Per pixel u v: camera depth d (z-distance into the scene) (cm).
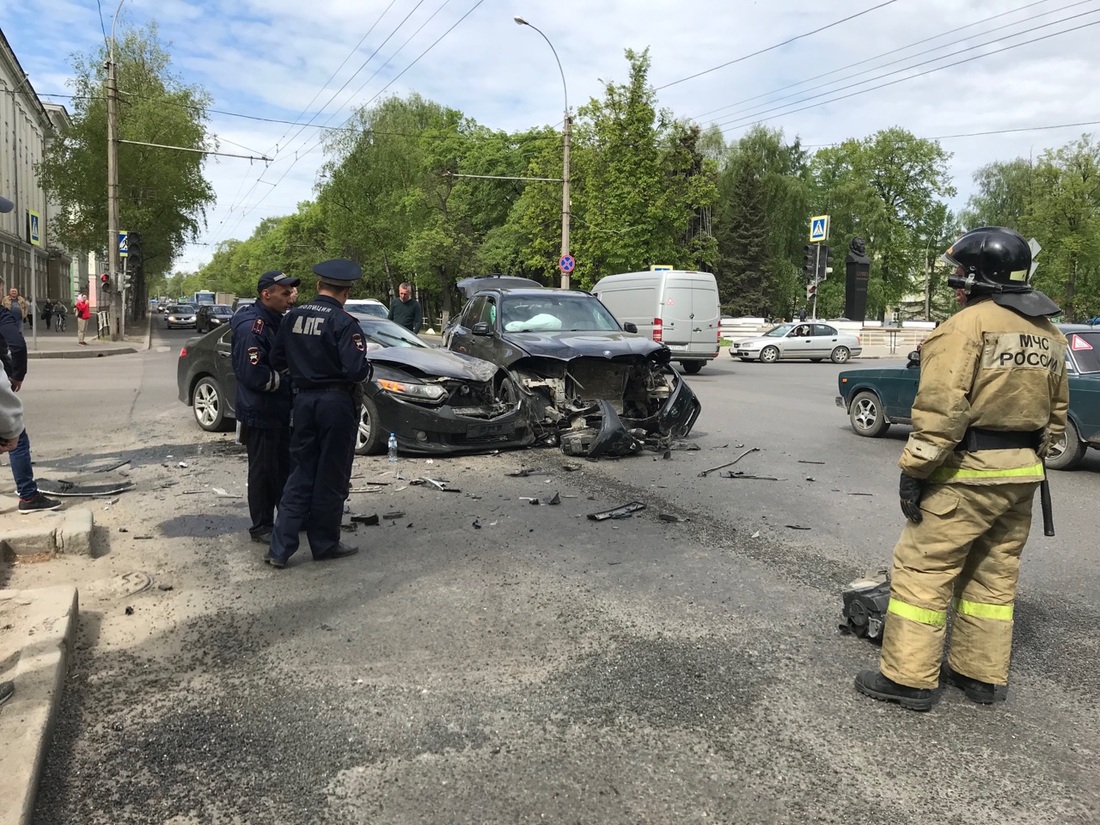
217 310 3909
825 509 634
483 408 842
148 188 4109
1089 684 348
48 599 377
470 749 290
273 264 8412
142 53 4122
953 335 299
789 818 255
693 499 659
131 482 689
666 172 3144
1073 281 4772
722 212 5522
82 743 291
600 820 253
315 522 486
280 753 287
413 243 4819
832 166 6219
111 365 1981
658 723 310
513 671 350
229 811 255
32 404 1198
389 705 320
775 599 438
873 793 268
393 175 5184
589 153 3195
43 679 309
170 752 286
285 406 521
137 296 4691
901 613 322
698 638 386
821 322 2848
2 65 4697
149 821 250
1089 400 794
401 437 789
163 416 1077
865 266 3812
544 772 277
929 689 320
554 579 463
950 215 6488
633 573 475
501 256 4575
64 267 7238
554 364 871
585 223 3238
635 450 848
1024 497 312
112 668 348
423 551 512
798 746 296
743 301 5466
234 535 543
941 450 297
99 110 3975
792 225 5612
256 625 395
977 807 261
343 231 5422
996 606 326
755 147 5744
